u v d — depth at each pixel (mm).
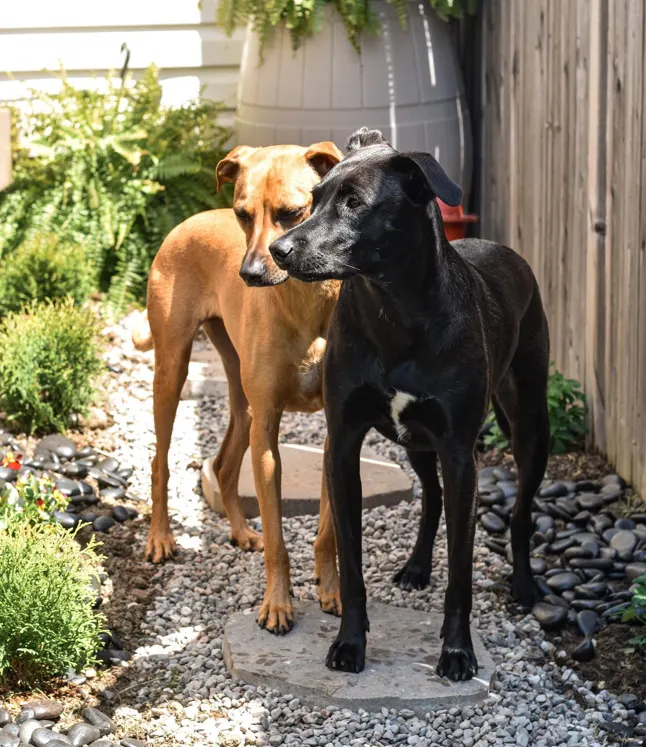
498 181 4016
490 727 2467
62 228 4156
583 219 3316
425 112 4016
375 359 2461
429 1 4016
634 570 2830
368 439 3510
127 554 2986
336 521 2549
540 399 2771
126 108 4422
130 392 3730
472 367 2467
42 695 2545
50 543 2619
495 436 3387
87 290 3998
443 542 3018
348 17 3889
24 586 2518
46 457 3287
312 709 2512
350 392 2484
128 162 4238
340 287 2625
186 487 3273
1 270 3922
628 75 3037
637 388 3066
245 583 2881
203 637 2723
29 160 4305
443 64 4062
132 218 4191
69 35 4543
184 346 2943
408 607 2789
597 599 2775
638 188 3014
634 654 2631
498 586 2852
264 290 2641
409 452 2793
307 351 2654
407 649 2617
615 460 3215
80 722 2479
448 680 2533
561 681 2592
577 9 3283
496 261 2709
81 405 3492
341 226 2342
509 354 2658
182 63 4633
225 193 4340
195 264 2918
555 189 3484
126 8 4547
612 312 3191
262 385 2670
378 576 2891
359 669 2549
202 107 4461
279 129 4043
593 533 2996
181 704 2543
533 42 3604
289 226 2592
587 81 3252
